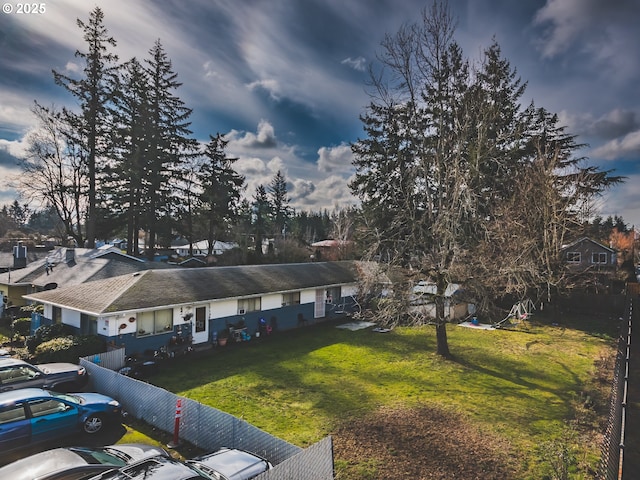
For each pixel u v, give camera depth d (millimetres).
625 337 18891
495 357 17594
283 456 7430
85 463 6031
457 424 10633
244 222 55906
